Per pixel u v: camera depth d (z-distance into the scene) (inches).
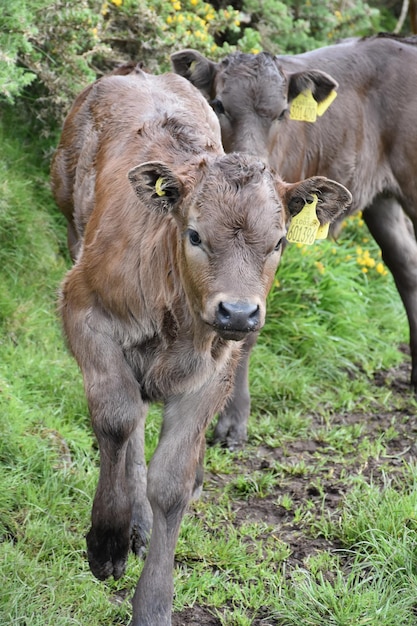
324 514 269.7
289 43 467.2
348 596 224.8
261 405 334.0
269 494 280.5
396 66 354.6
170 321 209.0
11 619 205.5
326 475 291.4
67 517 249.8
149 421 300.8
